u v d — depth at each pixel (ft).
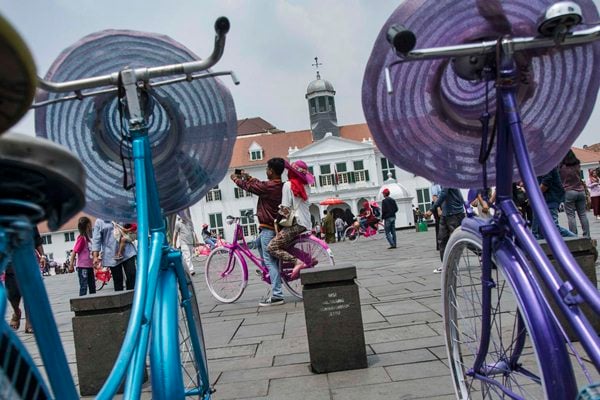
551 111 6.55
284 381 11.91
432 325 15.69
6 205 3.28
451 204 26.22
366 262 40.14
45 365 3.67
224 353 14.97
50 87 6.49
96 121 7.88
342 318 12.31
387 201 54.85
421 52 5.49
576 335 4.60
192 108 8.04
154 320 6.54
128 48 7.35
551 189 21.07
